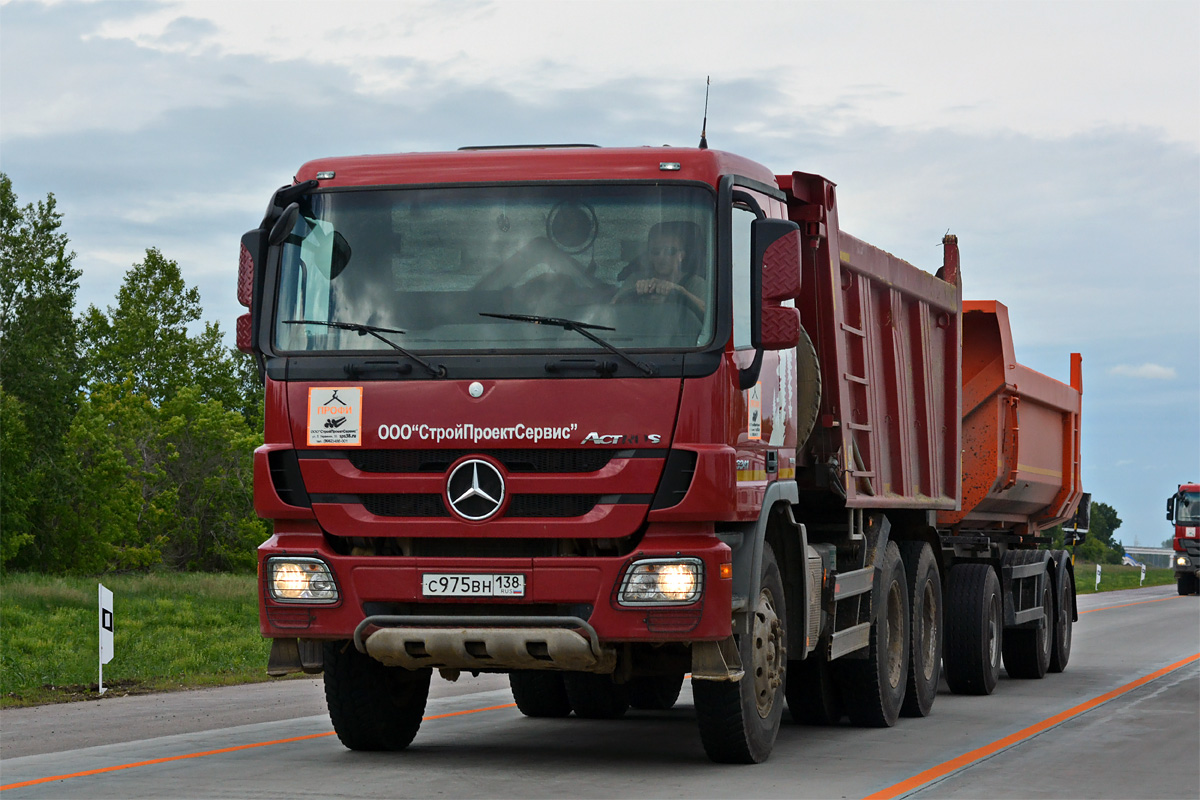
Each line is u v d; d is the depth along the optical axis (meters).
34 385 64.19
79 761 8.93
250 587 35.88
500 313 7.98
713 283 7.91
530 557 7.88
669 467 7.73
